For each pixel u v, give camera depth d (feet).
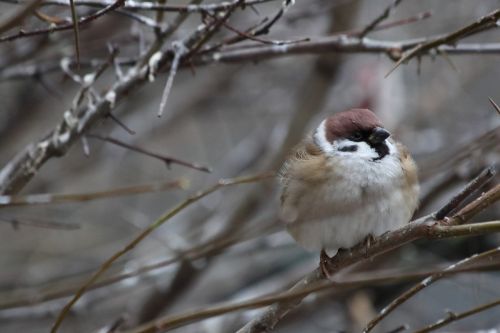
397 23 25.82
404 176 24.22
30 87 41.83
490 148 33.06
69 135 23.32
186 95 47.29
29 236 43.78
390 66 43.96
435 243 35.76
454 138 42.96
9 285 39.58
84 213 44.83
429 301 37.09
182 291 38.34
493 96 45.93
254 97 48.21
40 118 43.14
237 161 45.57
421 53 23.91
